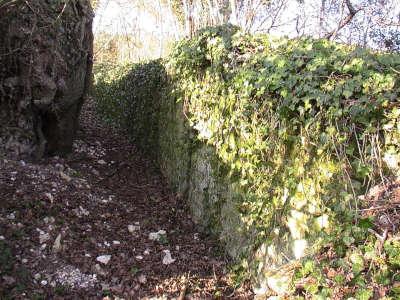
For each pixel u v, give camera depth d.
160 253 4.96
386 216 2.94
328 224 3.40
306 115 3.62
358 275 2.90
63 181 6.00
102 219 5.48
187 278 4.50
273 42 4.62
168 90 7.29
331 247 3.19
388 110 3.06
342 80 3.25
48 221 4.92
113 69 13.11
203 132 5.68
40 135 6.87
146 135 8.70
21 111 6.48
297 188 3.79
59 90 6.85
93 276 4.32
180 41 6.91
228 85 4.90
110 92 12.16
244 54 4.79
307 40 4.13
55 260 4.38
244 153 4.60
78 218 5.29
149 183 7.28
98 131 10.17
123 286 4.27
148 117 8.62
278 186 4.05
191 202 6.12
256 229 4.41
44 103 6.65
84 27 7.33
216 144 5.30
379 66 3.22
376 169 3.11
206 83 5.54
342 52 3.60
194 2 9.98
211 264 4.85
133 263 4.66
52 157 7.31
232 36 5.06
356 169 3.23
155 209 6.25
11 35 6.20
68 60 6.94
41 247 4.48
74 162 7.52
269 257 4.10
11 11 6.12
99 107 13.16
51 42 6.52
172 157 7.02
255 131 4.35
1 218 4.68
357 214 3.07
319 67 3.43
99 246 4.85
